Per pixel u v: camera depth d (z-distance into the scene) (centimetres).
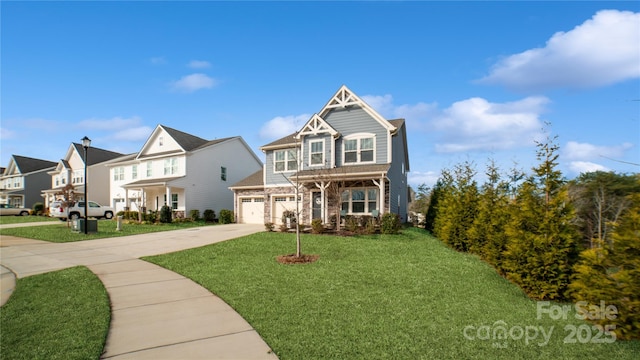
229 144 3141
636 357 426
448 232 1273
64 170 3847
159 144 2956
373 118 1869
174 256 1089
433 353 430
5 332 486
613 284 512
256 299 642
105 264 988
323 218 1780
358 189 1869
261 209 2419
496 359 417
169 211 2373
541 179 742
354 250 1151
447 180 2028
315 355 422
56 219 2884
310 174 1822
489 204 1133
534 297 676
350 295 669
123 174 3303
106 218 3011
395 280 784
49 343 449
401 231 1580
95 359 408
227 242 1355
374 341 461
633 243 493
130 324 521
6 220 2750
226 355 421
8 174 4666
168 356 419
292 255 1062
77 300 636
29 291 703
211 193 2906
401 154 2350
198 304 616
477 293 696
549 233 686
